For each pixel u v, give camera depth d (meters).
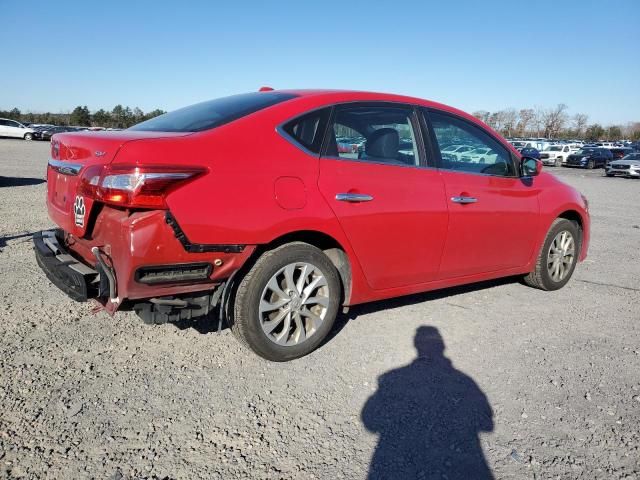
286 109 3.33
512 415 2.85
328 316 3.42
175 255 2.74
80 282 2.84
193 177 2.76
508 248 4.50
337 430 2.65
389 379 3.19
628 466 2.45
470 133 4.28
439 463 2.43
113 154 2.70
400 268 3.74
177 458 2.37
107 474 2.24
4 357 3.19
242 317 3.11
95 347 3.41
